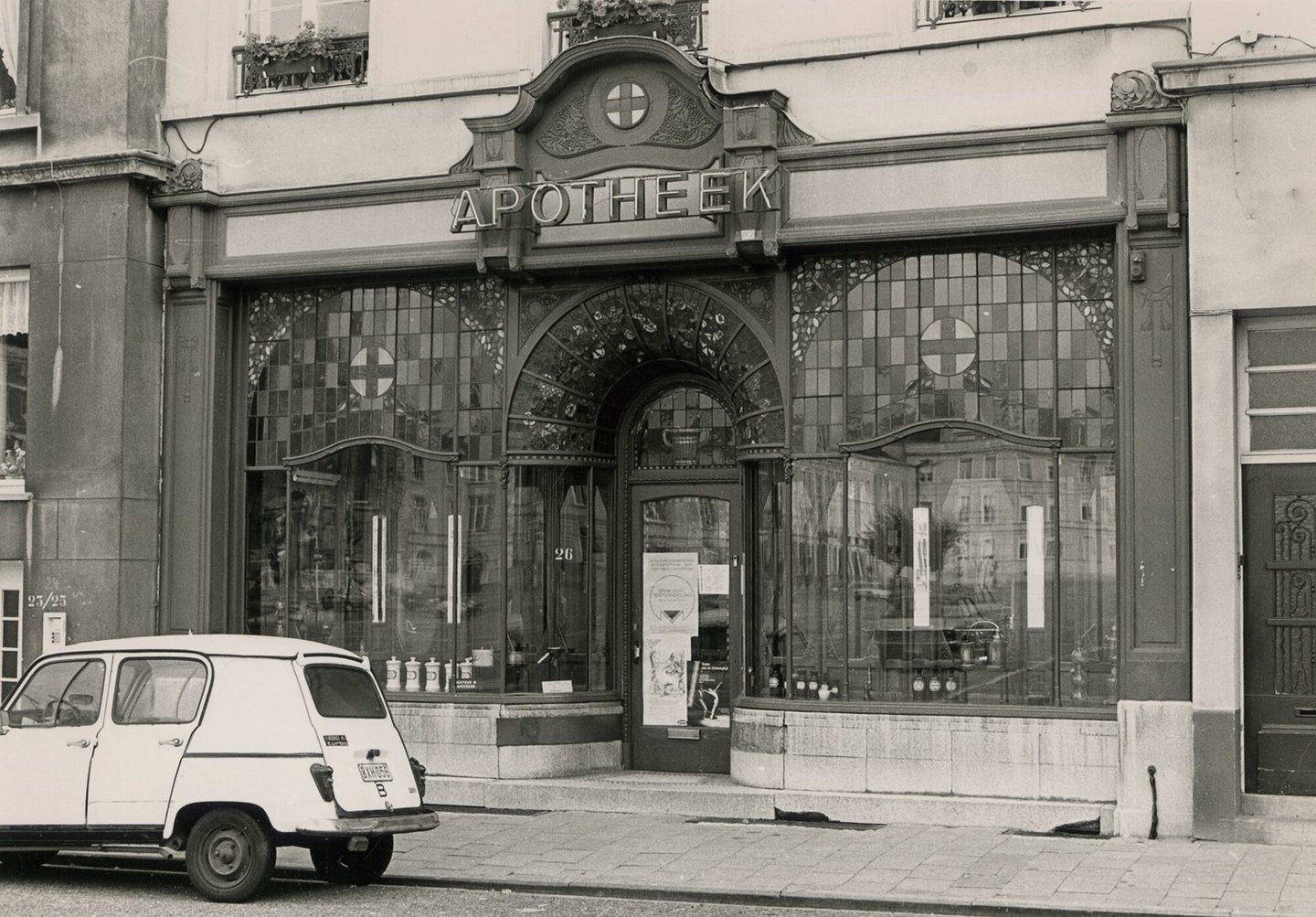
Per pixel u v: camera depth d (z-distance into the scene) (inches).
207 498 556.1
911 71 490.3
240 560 562.6
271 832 374.9
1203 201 441.4
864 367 492.1
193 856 374.6
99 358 553.3
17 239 570.6
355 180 551.5
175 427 561.6
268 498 563.2
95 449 551.8
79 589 550.9
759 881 388.8
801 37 504.1
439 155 542.9
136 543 553.0
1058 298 472.7
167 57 578.6
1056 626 468.1
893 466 488.4
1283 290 433.1
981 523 478.3
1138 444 452.8
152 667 390.3
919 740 472.7
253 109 562.6
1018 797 461.7
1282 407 445.1
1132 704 445.1
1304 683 438.9
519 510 533.0
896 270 490.3
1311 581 439.5
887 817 468.8
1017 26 476.4
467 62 541.6
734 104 493.7
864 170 484.7
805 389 498.6
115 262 554.3
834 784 481.7
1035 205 466.3
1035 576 471.2
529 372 530.3
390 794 387.5
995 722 465.4
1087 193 462.3
